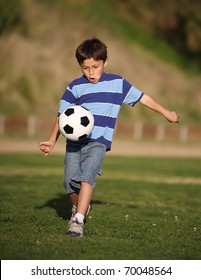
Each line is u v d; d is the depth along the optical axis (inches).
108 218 838.5
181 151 2989.7
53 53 4611.2
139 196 1258.6
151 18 5890.8
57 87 4387.3
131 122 4106.8
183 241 691.4
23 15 4763.8
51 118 4015.8
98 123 689.6
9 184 1398.9
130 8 5871.1
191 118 4554.6
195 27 6043.3
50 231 717.9
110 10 5644.7
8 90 4261.8
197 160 2433.6
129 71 4751.5
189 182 1628.9
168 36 5816.9
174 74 5128.0
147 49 5423.2
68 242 657.0
